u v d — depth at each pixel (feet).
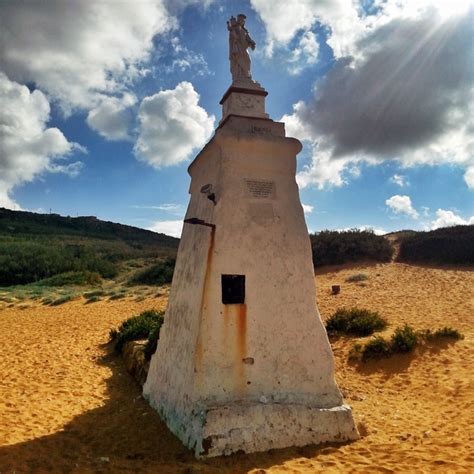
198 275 17.16
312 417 15.76
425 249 77.10
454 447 15.05
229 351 16.01
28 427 17.72
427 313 41.93
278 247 17.48
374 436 16.61
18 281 113.19
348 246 79.77
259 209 17.57
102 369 30.78
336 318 38.06
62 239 197.47
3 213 237.66
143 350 29.27
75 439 16.52
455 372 25.76
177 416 16.38
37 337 44.91
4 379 27.40
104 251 167.32
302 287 17.49
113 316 57.98
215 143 18.01
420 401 22.63
